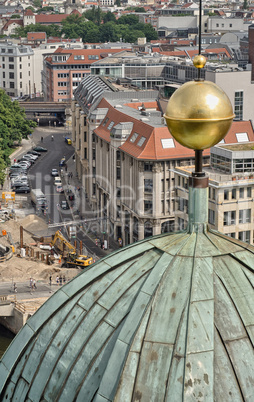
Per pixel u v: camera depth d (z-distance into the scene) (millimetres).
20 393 31938
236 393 27609
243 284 30109
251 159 172500
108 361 29141
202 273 30000
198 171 31812
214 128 29469
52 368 31266
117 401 27641
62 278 181250
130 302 30750
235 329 28812
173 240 32094
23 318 160250
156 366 27906
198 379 27375
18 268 186875
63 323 32125
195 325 28391
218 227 170625
